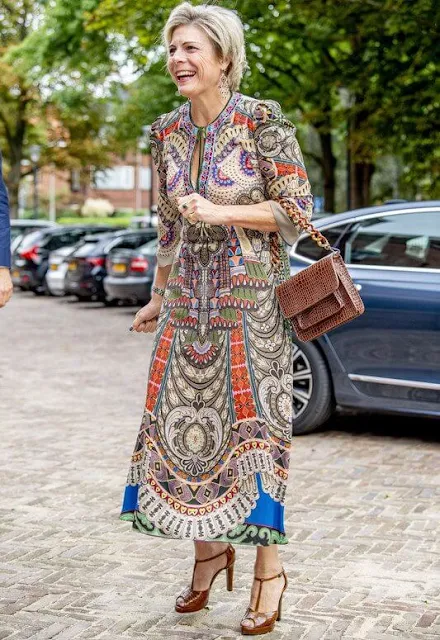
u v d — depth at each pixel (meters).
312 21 16.91
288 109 19.45
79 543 5.49
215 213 3.94
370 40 16.41
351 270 8.11
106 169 45.38
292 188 4.04
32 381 12.07
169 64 4.08
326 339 8.15
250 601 4.23
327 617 4.37
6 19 39.00
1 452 7.95
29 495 6.59
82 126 41.25
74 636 4.13
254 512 4.02
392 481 6.93
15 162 41.81
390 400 7.95
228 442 4.05
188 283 4.14
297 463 7.45
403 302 7.81
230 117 4.08
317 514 6.10
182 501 4.08
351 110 17.86
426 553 5.33
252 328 4.07
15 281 29.36
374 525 5.86
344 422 9.04
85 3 25.02
